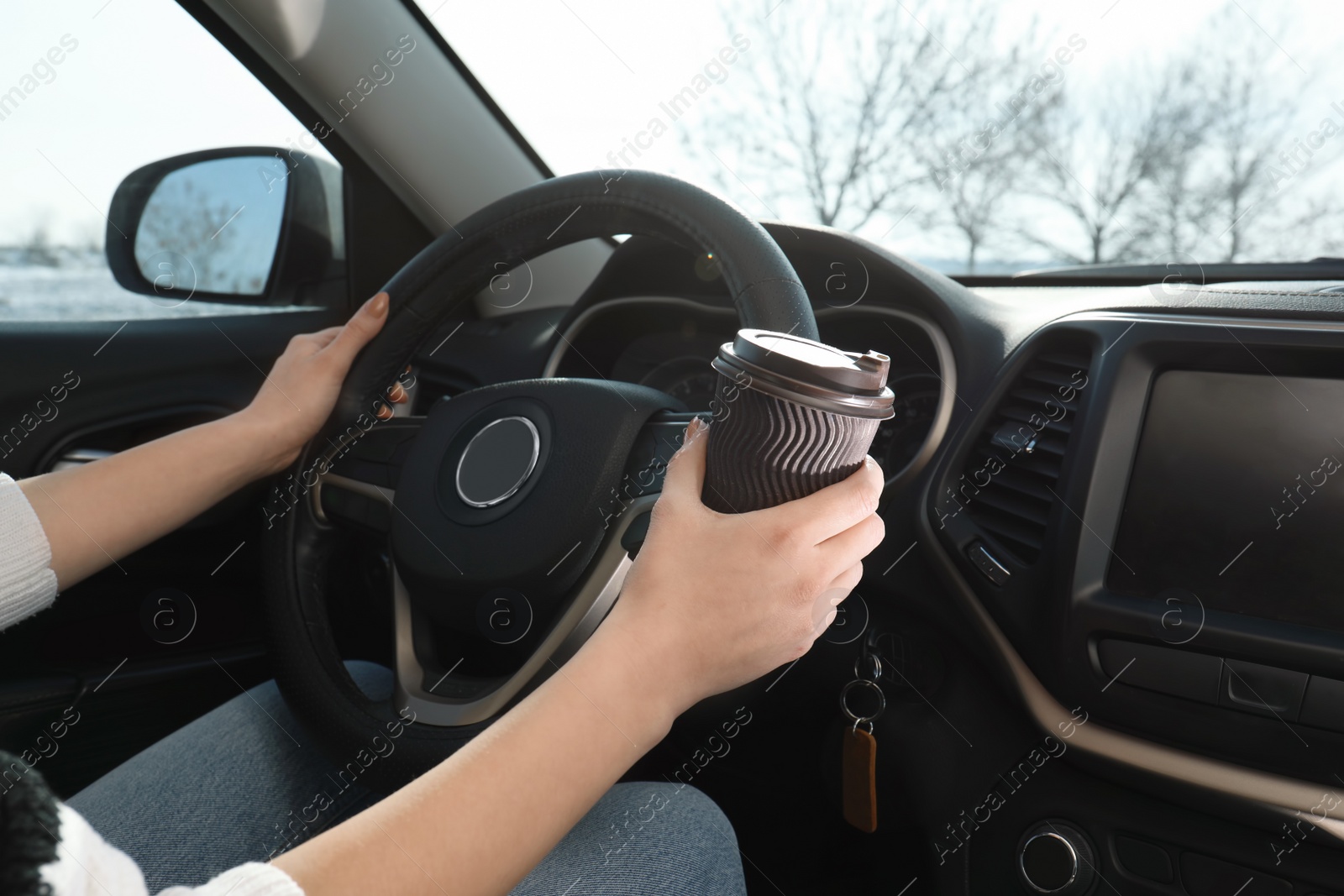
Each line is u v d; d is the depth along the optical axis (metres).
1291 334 0.72
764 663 0.41
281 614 0.74
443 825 0.33
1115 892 0.83
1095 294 0.96
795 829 1.11
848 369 0.38
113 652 1.14
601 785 0.37
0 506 0.57
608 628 0.39
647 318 1.21
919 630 0.94
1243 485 0.75
